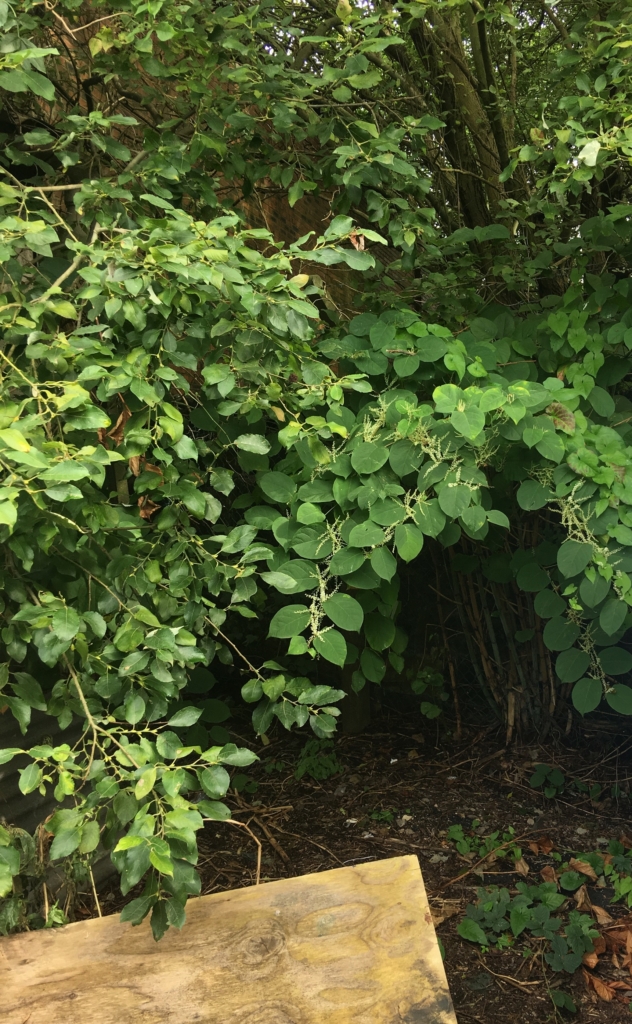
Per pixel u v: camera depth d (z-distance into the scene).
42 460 1.25
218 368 1.94
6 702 1.72
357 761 4.18
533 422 2.17
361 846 3.38
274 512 2.38
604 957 2.65
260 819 3.62
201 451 2.20
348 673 4.43
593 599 2.26
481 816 3.60
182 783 1.47
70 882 2.30
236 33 2.45
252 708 4.69
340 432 2.00
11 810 2.50
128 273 1.71
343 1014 1.06
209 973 1.14
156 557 2.04
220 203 2.73
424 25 3.80
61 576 1.94
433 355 2.34
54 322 1.79
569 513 2.29
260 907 1.23
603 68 2.57
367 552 2.14
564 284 3.69
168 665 1.84
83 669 1.78
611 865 3.10
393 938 1.15
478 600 4.39
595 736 4.21
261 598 2.37
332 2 3.39
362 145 2.50
